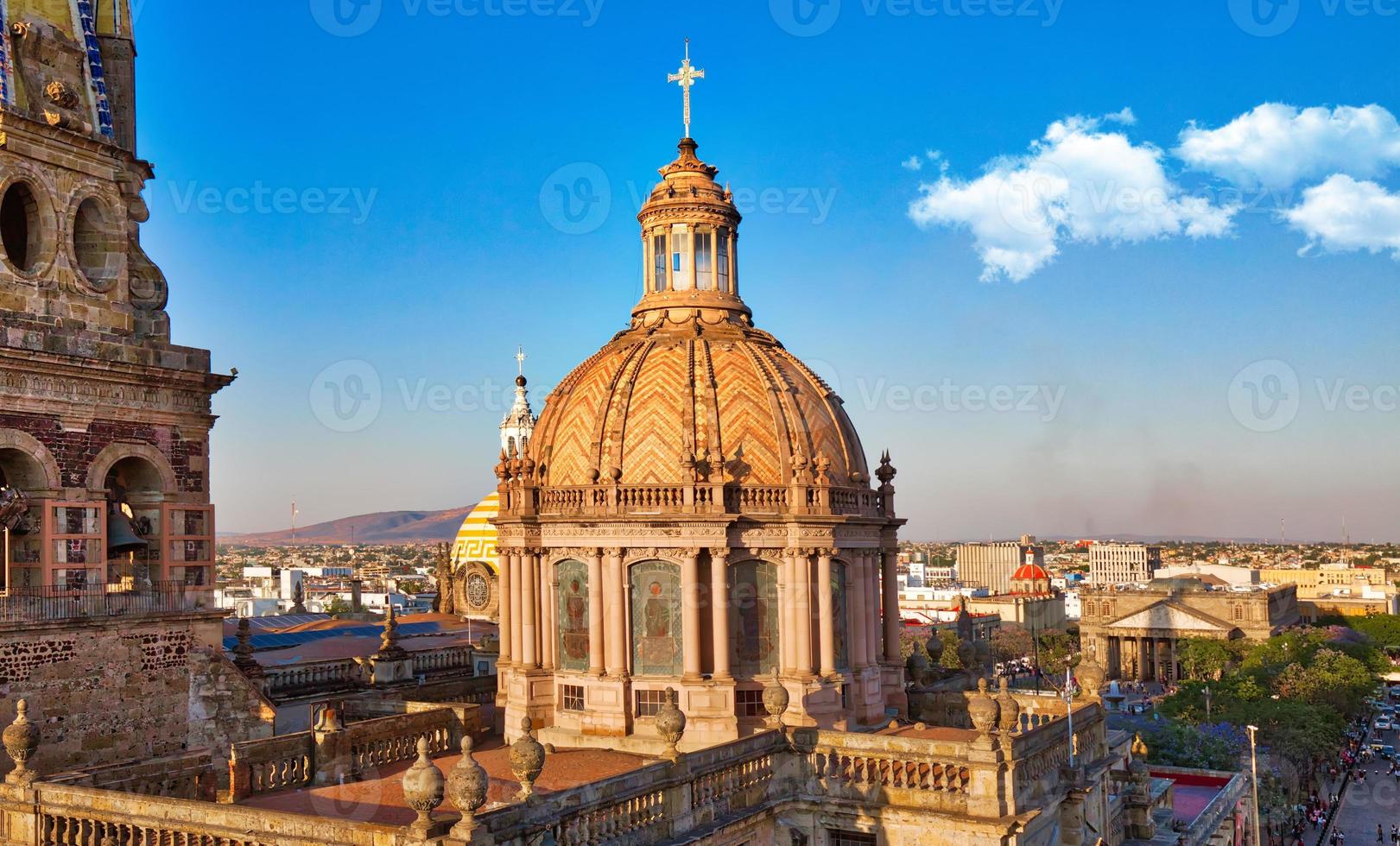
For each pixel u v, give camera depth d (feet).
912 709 178.50
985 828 120.26
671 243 175.52
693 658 149.38
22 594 128.36
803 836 131.75
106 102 149.48
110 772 115.34
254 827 96.68
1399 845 324.19
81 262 147.33
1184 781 266.77
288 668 188.03
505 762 143.23
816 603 155.63
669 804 116.47
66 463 136.46
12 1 141.38
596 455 156.46
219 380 153.89
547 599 159.02
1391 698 612.70
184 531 149.59
